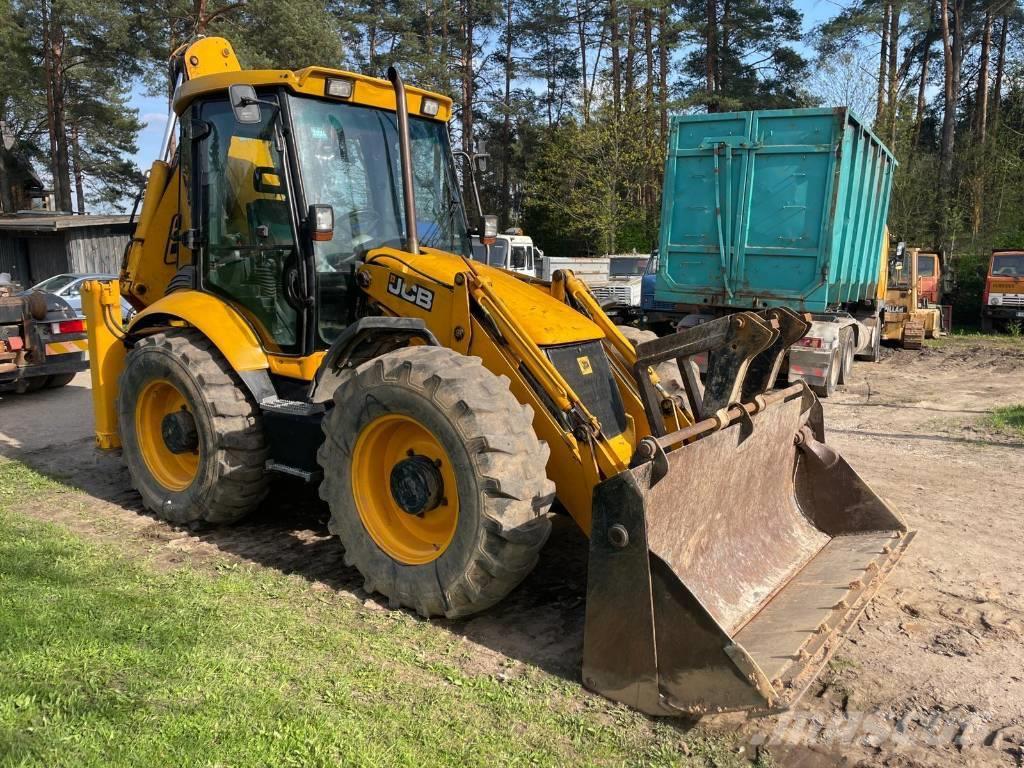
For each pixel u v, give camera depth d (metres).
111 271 24.27
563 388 3.95
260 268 5.05
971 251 24.50
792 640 3.32
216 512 5.04
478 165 5.94
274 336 5.06
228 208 5.20
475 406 3.69
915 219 24.91
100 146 35.94
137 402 5.42
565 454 3.95
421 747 2.95
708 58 31.50
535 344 4.06
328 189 4.85
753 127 9.72
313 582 4.39
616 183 28.50
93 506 5.70
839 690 3.45
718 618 3.52
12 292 11.42
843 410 9.59
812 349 9.92
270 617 3.92
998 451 7.46
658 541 3.35
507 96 38.31
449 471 3.94
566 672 3.53
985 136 27.97
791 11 32.12
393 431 4.13
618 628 3.24
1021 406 9.51
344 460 4.19
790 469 4.53
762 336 3.62
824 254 9.51
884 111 24.89
